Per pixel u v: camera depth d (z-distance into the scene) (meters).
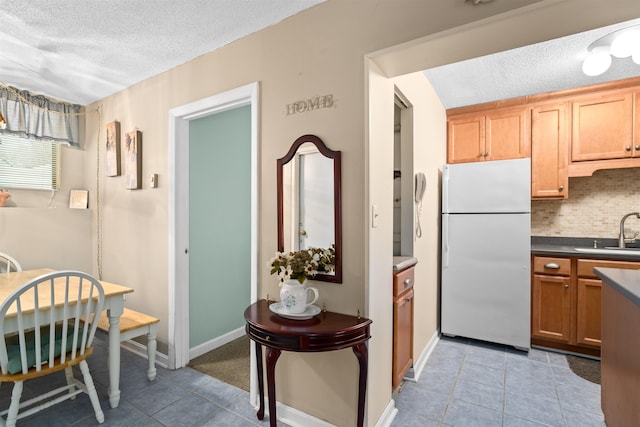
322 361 1.73
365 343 1.58
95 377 2.32
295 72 1.83
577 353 2.76
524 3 1.26
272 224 1.92
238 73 2.07
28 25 1.91
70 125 3.11
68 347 1.81
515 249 2.84
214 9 1.78
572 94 3.02
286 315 1.59
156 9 1.77
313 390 1.76
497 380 2.32
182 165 2.49
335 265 1.68
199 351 2.71
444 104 3.42
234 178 3.08
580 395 2.12
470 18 1.36
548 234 3.39
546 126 3.13
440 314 3.26
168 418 1.87
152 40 2.08
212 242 2.84
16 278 2.31
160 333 2.57
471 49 1.53
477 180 2.99
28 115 2.84
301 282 1.60
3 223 2.68
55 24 1.91
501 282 2.89
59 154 3.11
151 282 2.64
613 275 1.62
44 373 1.61
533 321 2.89
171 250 2.46
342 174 1.67
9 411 1.59
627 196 3.07
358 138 1.63
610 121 2.88
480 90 3.05
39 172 3.02
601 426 1.81
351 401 1.65
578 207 3.27
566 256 2.76
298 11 1.81
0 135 2.76
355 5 1.64
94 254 3.15
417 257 2.50
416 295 2.46
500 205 2.90
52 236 2.94
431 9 1.45
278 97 1.89
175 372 2.42
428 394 2.14
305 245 1.78
